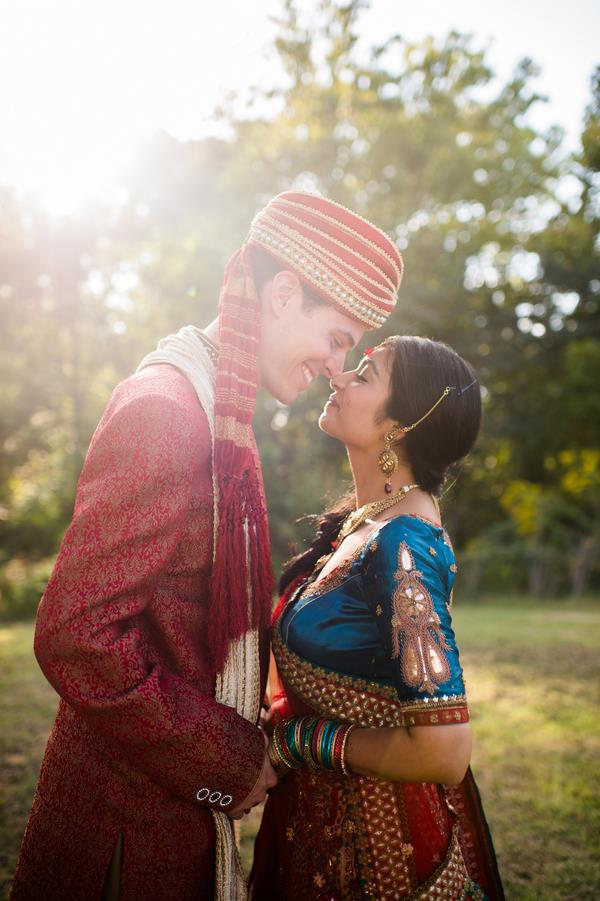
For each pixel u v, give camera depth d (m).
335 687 1.50
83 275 16.09
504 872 2.81
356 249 1.56
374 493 1.68
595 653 7.22
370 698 1.47
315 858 1.50
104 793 1.43
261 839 1.71
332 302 1.57
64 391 18.09
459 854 1.52
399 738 1.33
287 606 1.65
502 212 20.16
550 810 3.35
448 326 19.41
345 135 17.52
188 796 1.39
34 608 11.83
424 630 1.32
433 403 1.59
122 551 1.32
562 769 3.86
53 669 1.32
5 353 17.75
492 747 4.20
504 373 20.66
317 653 1.52
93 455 1.40
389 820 1.45
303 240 1.56
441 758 1.28
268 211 1.61
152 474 1.35
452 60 18.31
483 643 7.86
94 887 1.42
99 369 18.16
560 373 20.64
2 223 13.84
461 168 17.88
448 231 19.55
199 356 1.58
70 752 1.47
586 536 15.99
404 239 18.61
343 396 1.66
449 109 18.59
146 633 1.44
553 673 6.24
